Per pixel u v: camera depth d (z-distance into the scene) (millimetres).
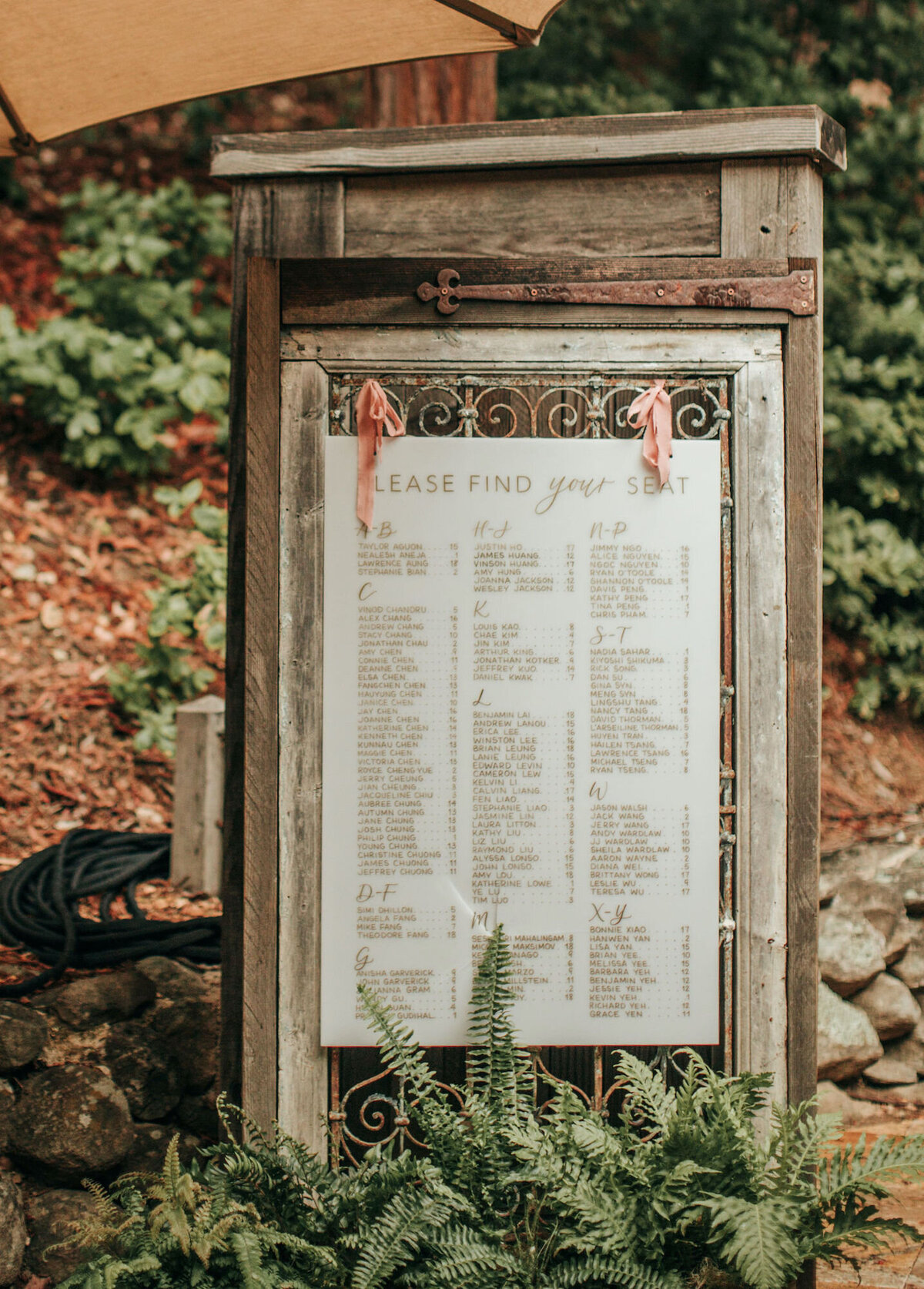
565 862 2594
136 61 2484
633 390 2650
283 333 2615
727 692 2619
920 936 3811
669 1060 2627
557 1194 2238
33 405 5172
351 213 2725
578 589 2600
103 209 5652
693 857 2596
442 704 2598
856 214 5590
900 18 5996
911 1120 3500
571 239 2674
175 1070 2824
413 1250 2273
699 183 2650
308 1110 2592
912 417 4984
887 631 5047
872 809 4523
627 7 6242
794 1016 2594
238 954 2717
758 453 2617
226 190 6996
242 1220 2205
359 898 2592
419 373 2629
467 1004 2594
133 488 5410
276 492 2584
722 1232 2178
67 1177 2547
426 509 2600
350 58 2482
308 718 2590
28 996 2889
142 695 4352
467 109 4660
